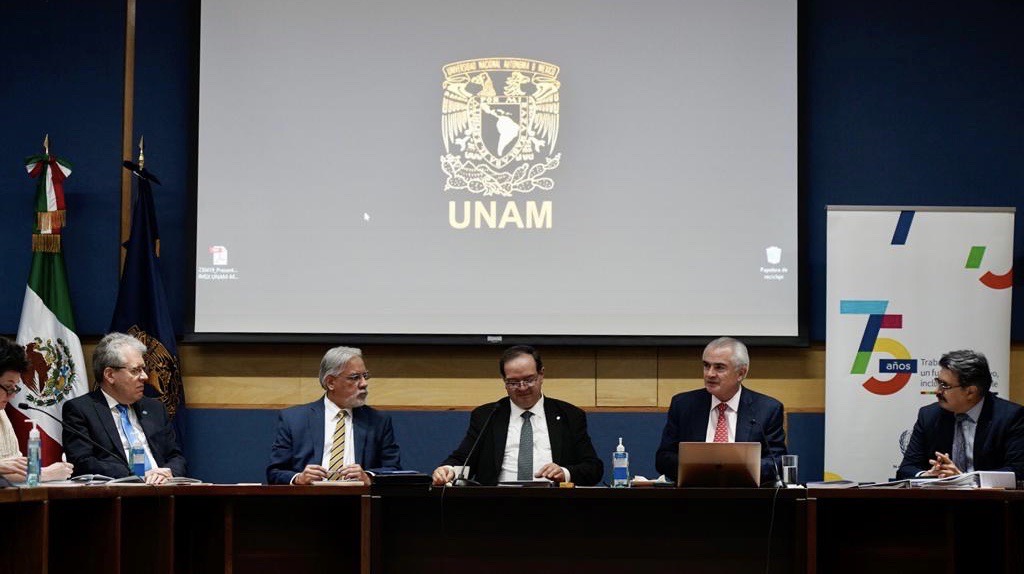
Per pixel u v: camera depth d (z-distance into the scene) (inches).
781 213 228.2
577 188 229.6
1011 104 234.4
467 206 229.8
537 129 230.8
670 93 230.4
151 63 235.9
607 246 228.5
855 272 218.1
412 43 232.2
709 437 190.5
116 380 183.5
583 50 231.6
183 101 235.3
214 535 161.8
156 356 219.0
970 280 217.9
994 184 233.5
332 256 228.7
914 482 160.2
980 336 217.0
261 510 160.4
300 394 229.1
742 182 228.8
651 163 229.6
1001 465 184.1
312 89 231.1
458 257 228.8
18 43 236.1
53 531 143.8
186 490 152.9
